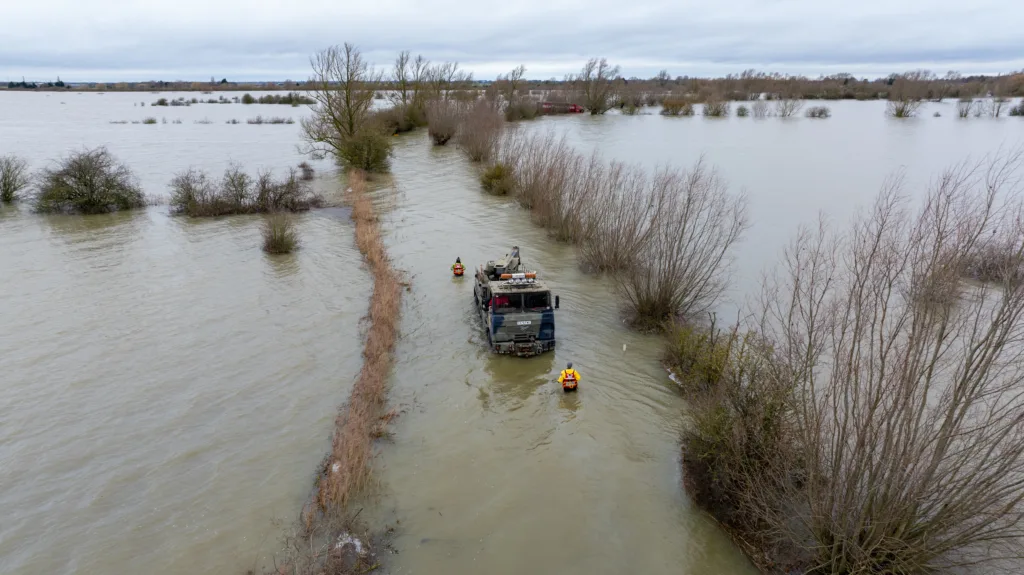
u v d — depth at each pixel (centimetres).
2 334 2181
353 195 4491
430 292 2545
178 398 1772
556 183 3509
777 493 1182
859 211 3566
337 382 1856
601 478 1423
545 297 1961
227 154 6569
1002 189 3694
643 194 3278
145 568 1170
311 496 1367
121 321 2300
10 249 3206
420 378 1853
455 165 5900
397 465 1459
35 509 1338
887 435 997
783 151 6250
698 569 1165
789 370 1254
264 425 1641
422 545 1216
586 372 1902
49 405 1736
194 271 2869
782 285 2511
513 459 1489
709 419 1330
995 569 1082
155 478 1435
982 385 1001
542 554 1198
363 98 5747
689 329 1944
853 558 1055
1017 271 1003
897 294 1925
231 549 1212
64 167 4091
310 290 2625
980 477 1020
